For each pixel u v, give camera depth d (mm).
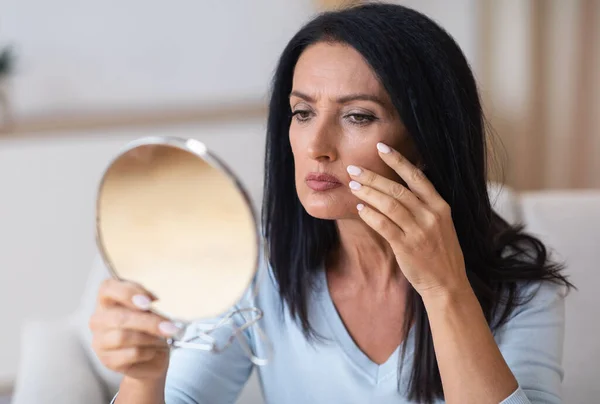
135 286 786
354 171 968
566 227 1608
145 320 763
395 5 1084
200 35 3482
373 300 1212
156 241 761
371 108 1029
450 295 992
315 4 3424
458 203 1134
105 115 3377
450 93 1076
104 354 790
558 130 3605
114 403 945
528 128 3572
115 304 794
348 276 1228
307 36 1067
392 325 1201
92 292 1638
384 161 1026
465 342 988
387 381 1185
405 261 977
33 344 1620
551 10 3496
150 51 3438
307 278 1226
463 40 3703
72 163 2846
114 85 3426
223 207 713
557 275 1232
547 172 3656
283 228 1231
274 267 1234
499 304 1195
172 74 3488
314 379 1229
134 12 3387
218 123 3139
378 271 1204
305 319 1218
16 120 3252
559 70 3553
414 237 958
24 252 2838
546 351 1176
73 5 3305
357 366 1198
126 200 757
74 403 1369
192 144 694
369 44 1017
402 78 1026
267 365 1266
